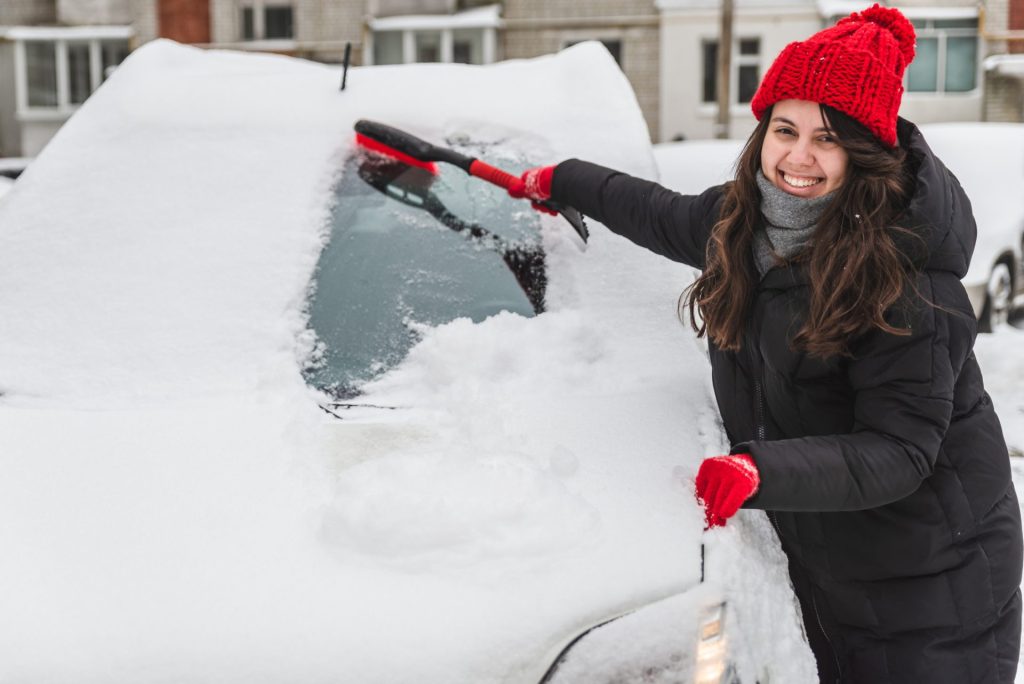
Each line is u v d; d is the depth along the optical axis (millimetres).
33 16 26281
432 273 2332
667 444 1948
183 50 3043
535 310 2281
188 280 2285
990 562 1906
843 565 1938
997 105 24812
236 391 2076
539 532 1717
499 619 1610
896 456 1725
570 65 2824
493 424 1941
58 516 1790
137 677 1564
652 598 1650
